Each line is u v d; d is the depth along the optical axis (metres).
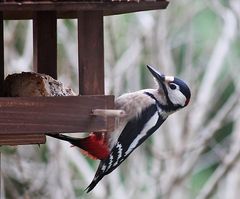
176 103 9.88
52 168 12.62
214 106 14.63
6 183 13.37
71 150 13.43
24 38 14.06
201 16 14.86
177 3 14.13
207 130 13.21
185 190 13.77
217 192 14.38
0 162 12.54
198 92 13.77
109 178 13.36
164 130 13.63
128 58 13.38
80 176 13.91
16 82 8.14
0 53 8.53
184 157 13.23
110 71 12.73
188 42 14.09
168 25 14.02
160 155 12.78
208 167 15.31
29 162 13.25
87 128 7.82
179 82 9.89
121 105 9.58
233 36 13.89
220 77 14.66
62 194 12.52
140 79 13.66
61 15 9.34
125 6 7.84
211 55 14.43
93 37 7.99
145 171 13.59
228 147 15.12
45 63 8.79
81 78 8.02
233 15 13.94
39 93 8.07
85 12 7.96
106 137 9.08
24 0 7.53
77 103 7.80
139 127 9.48
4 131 7.63
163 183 13.12
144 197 13.41
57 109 7.75
